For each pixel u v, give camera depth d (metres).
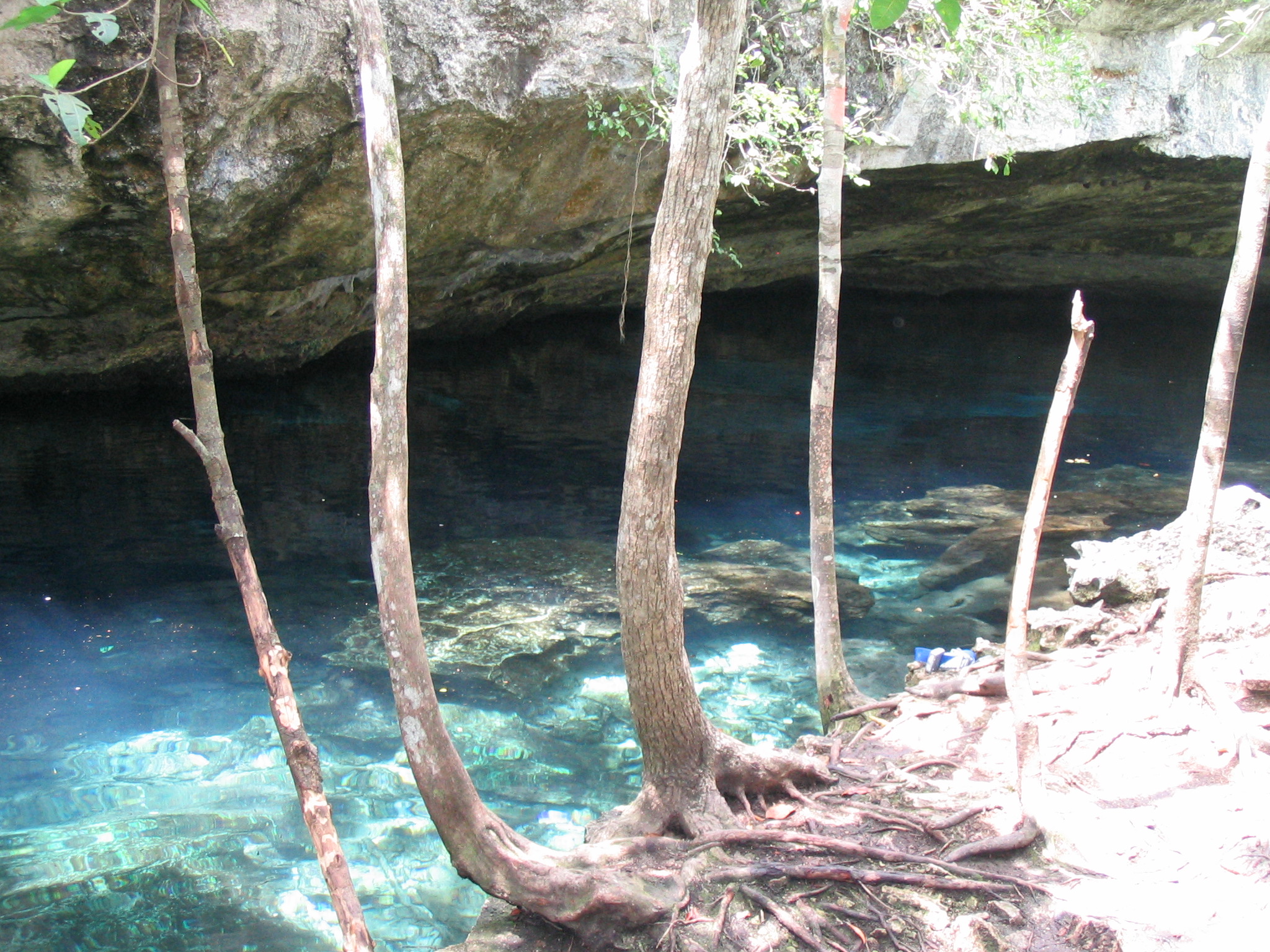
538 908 3.31
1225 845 3.69
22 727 5.47
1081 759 4.40
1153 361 18.92
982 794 4.20
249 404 12.95
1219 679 4.91
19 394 12.02
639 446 3.51
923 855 3.72
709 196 3.31
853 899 3.53
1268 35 11.77
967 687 5.23
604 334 19.75
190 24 6.85
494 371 16.44
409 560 3.19
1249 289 4.45
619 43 8.96
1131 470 11.54
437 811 3.25
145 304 10.56
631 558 3.63
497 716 5.79
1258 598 5.65
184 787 4.99
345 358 15.21
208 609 7.10
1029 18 8.99
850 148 10.88
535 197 10.66
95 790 4.93
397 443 3.14
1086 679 5.20
